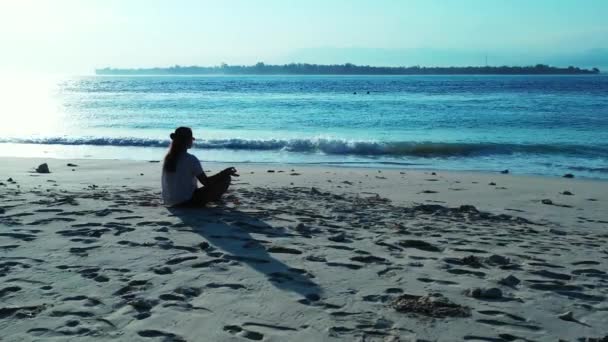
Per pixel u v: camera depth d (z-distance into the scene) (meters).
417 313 4.26
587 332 4.02
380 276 5.23
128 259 5.48
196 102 52.53
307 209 8.77
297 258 5.72
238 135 26.20
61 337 3.66
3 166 15.00
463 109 41.81
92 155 19.69
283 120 33.81
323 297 4.58
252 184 12.38
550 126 29.31
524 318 4.27
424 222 8.16
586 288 5.14
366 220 8.05
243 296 4.54
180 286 4.72
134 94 72.06
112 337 3.68
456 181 13.70
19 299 4.35
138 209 8.04
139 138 23.66
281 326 3.95
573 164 18.02
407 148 20.73
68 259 5.45
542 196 11.72
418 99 56.50
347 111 40.56
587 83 114.62
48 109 44.22
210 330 3.84
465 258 5.93
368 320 4.10
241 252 5.87
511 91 77.06
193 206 8.24
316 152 20.95
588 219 9.27
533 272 5.59
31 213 7.54
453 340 3.79
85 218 7.31
